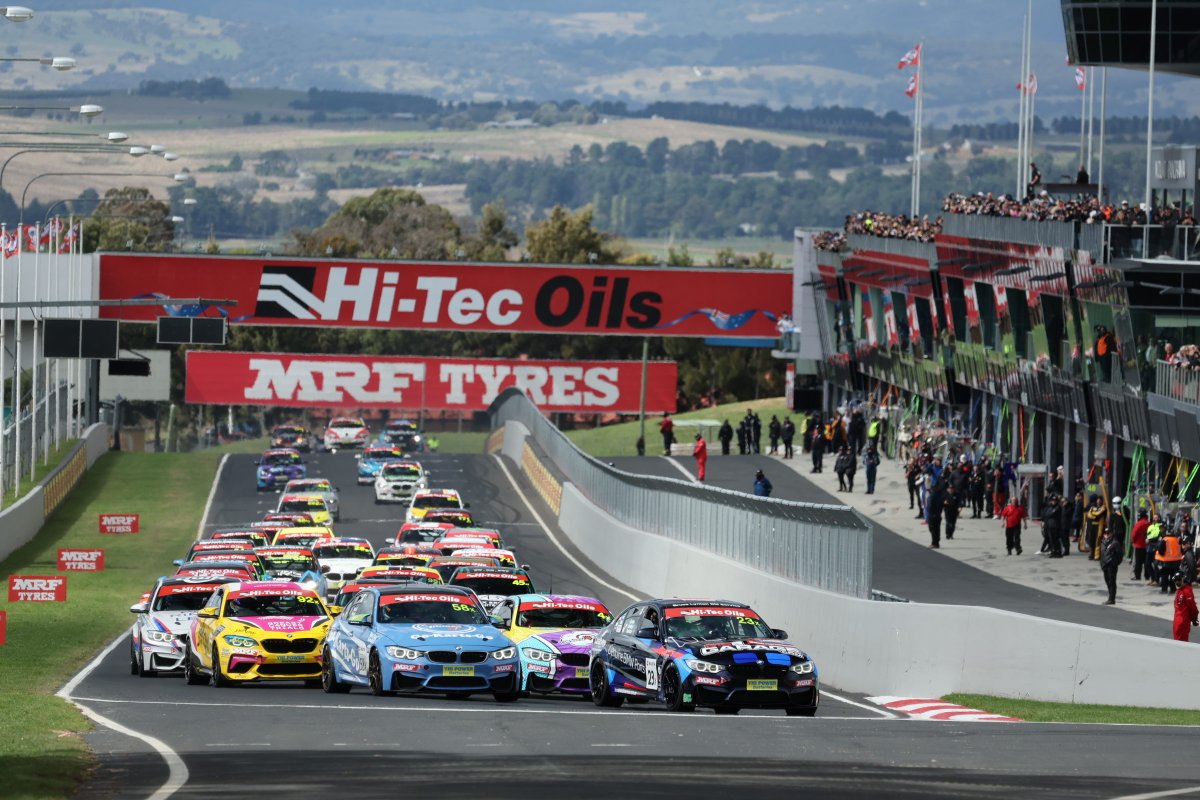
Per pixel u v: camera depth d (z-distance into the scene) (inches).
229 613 4510.3
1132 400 7859.3
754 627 3939.5
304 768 2682.1
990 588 7076.8
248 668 4347.9
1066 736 3228.3
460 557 6127.0
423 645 3983.8
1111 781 2556.6
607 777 2566.4
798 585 5679.1
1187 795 2406.5
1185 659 4010.8
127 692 4247.0
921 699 4544.8
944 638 4611.2
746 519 6510.8
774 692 3732.8
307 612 4557.1
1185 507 7121.1
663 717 3582.7
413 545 7027.6
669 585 7440.9
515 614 4586.6
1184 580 6756.9
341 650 4170.8
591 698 4330.7
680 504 7603.4
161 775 2620.6
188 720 3442.4
